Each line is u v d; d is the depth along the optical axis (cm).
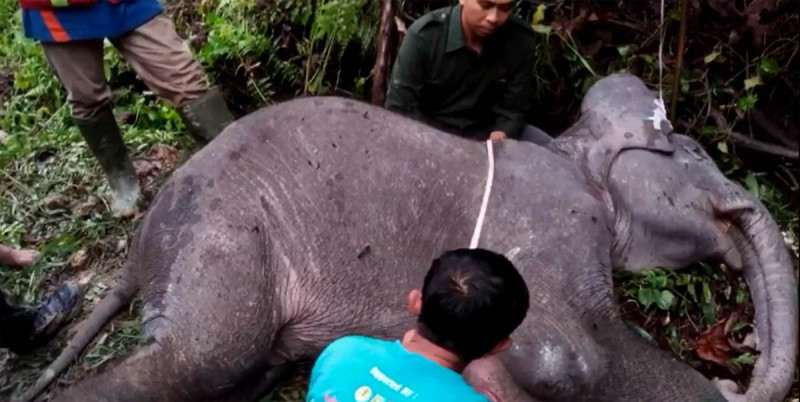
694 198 371
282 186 336
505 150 361
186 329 316
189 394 321
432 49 409
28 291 402
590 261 346
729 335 397
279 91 518
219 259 321
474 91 422
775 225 380
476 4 388
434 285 234
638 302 396
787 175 479
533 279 336
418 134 353
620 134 377
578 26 467
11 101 521
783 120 487
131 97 521
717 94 478
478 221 343
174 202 332
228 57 507
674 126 467
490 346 234
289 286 334
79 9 388
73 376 359
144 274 332
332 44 489
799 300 385
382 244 339
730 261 380
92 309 389
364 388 227
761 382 357
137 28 397
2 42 570
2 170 469
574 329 331
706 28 470
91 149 429
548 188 352
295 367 367
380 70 449
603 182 374
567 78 481
